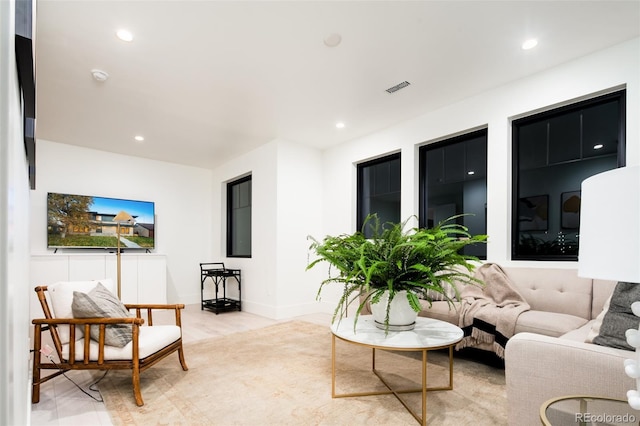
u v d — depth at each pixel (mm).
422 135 3930
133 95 3344
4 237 481
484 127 3455
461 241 2033
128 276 4848
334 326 2211
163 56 2674
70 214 4723
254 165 5164
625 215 859
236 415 1934
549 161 3090
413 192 4016
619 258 858
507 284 2812
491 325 2562
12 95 558
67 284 2395
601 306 2436
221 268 5930
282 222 4695
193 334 3732
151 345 2223
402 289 2031
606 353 1232
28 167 1634
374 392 2203
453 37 2488
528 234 3170
